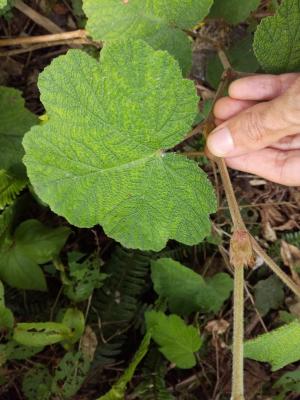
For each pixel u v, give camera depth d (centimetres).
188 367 30
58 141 20
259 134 22
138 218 21
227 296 30
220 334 33
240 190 34
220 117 26
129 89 19
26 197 30
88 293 30
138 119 19
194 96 19
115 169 20
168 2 22
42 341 28
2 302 27
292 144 26
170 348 29
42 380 30
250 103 25
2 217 27
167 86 19
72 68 19
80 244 32
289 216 34
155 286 30
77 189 20
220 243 32
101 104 19
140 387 31
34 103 32
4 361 28
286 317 32
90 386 31
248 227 34
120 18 22
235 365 21
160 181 21
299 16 22
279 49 23
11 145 27
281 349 22
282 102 21
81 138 20
